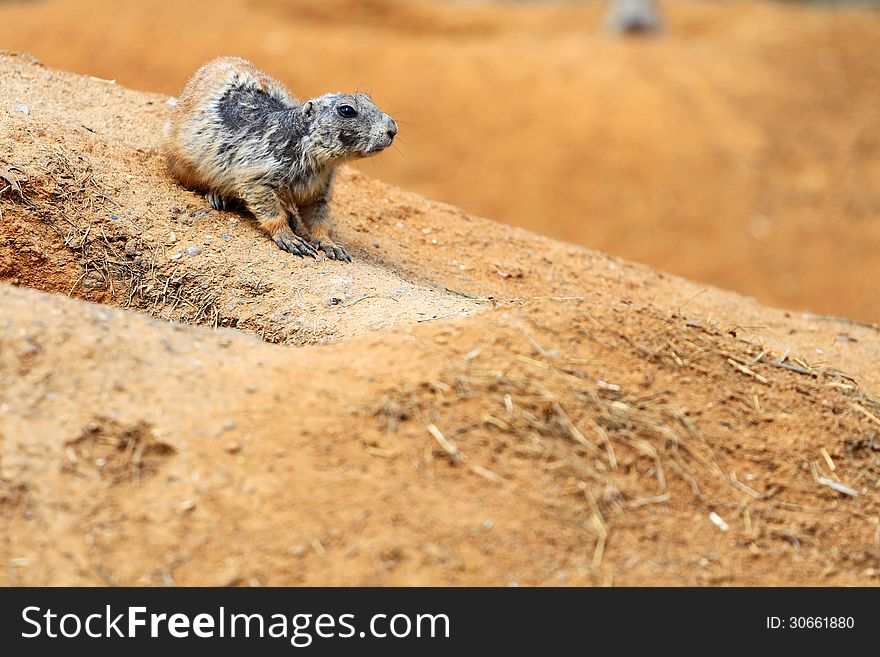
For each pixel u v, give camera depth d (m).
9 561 4.70
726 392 6.18
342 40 25.16
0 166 7.91
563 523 5.12
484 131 23.47
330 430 5.26
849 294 21.09
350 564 4.79
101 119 9.41
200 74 8.78
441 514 5.01
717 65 26.09
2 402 5.18
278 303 7.50
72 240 7.79
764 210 22.55
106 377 5.39
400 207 10.37
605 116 23.78
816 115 25.23
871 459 6.15
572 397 5.65
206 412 5.30
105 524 4.86
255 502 4.95
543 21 29.75
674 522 5.34
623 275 10.51
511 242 10.47
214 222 8.30
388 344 5.87
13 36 24.03
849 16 30.44
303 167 8.22
